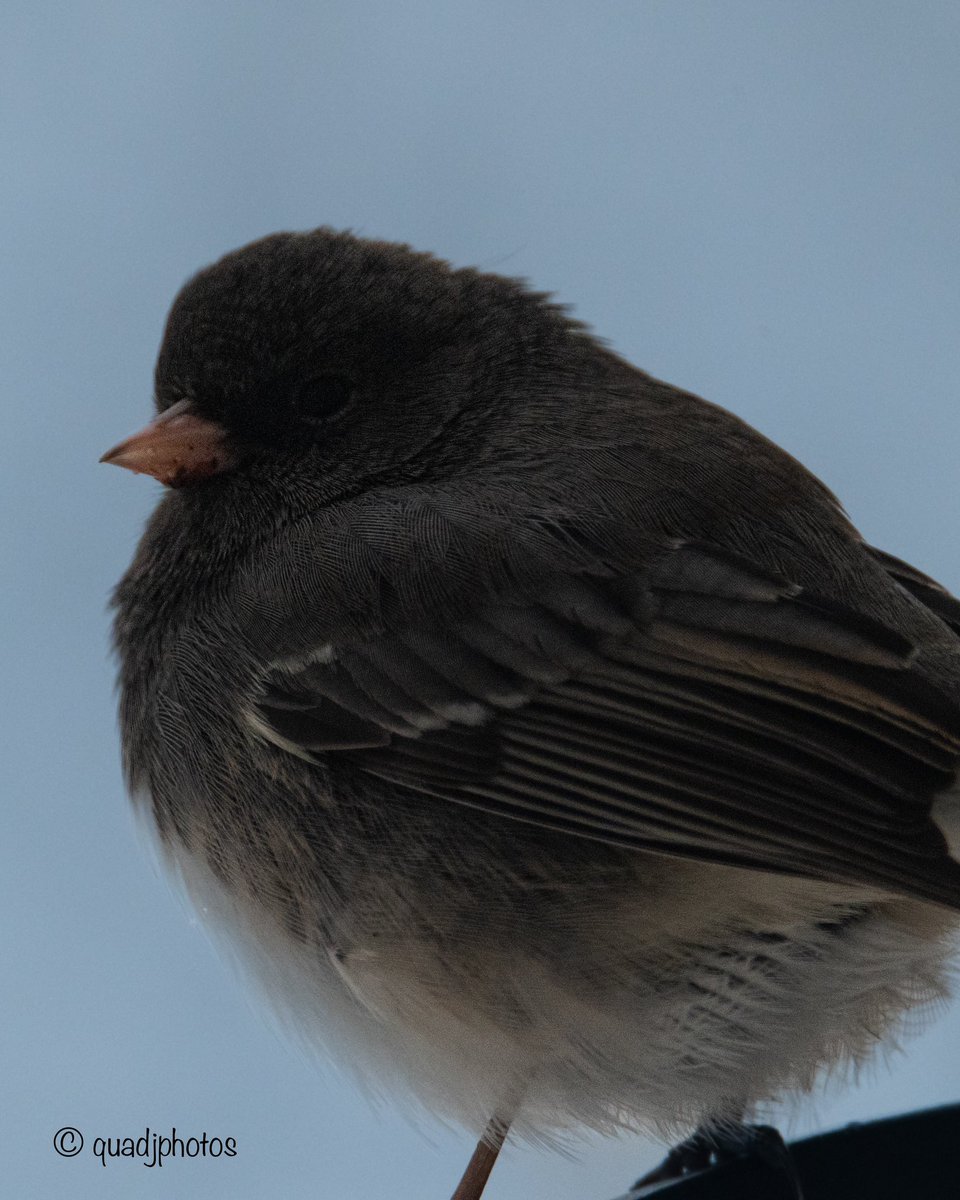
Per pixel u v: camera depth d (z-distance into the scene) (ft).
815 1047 6.41
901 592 6.42
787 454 6.45
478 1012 6.39
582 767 6.38
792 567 6.40
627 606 6.38
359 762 6.39
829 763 6.36
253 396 6.44
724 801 6.36
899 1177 6.38
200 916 6.42
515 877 6.38
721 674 6.37
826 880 6.35
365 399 6.44
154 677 6.43
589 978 6.38
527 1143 6.43
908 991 6.42
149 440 6.44
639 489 6.41
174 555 6.45
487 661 6.39
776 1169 6.39
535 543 6.40
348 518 6.42
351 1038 6.40
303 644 6.40
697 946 6.38
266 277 6.44
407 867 6.39
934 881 6.34
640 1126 6.42
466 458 6.44
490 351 6.45
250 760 6.40
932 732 6.36
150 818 6.43
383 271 6.45
